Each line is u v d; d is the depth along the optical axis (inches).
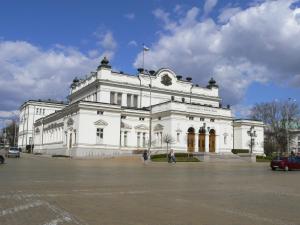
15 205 538.6
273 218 479.2
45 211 494.9
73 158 2536.9
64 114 3036.4
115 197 650.8
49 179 974.4
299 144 5669.3
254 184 969.5
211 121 3016.7
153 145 2997.0
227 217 480.1
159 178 1094.4
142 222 436.5
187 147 2864.2
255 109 4426.7
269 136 4345.5
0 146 5270.7
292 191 813.2
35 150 3983.8
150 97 3117.6
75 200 602.9
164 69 3366.1
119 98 3129.9
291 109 4274.1
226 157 2672.2
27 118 4940.9
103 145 2753.4
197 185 903.7
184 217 473.4
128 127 2960.1
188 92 3454.7
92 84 3159.5
